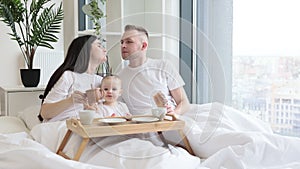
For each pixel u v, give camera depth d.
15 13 2.64
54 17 2.68
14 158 1.29
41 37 2.65
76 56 1.88
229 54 2.45
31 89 2.53
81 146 1.43
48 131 1.66
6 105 2.48
